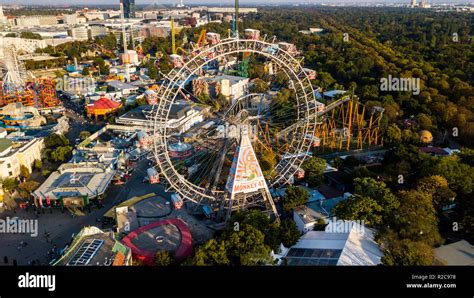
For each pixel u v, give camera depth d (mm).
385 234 97125
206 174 150625
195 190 122125
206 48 119062
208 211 125438
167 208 131000
